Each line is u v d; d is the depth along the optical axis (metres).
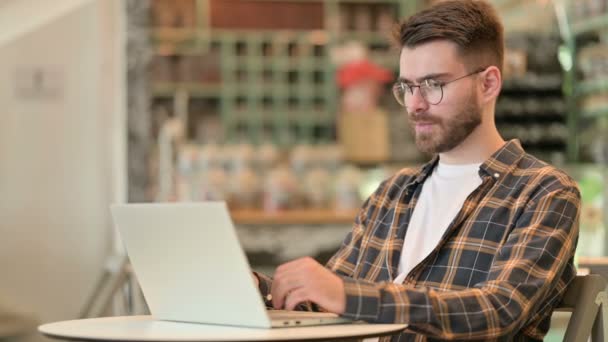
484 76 2.08
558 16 5.69
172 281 1.78
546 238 1.87
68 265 5.24
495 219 1.98
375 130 6.96
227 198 5.32
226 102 7.23
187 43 7.18
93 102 5.31
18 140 5.21
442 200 2.12
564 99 5.75
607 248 4.16
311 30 7.38
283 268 1.71
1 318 5.16
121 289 3.23
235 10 7.26
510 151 2.07
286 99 7.34
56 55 5.25
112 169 5.39
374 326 1.63
